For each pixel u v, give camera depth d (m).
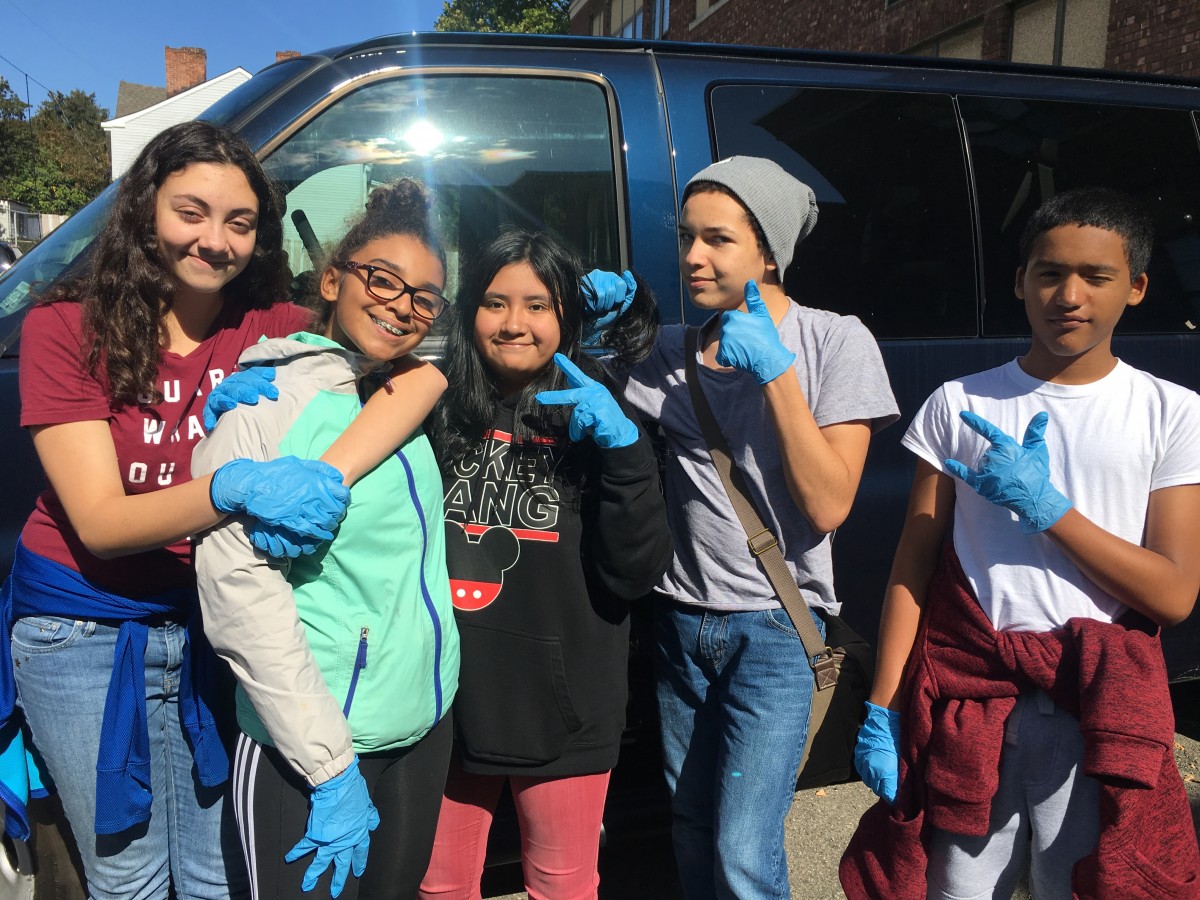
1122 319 2.76
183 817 1.72
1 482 1.87
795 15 13.15
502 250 1.63
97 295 1.46
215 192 1.46
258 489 1.25
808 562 1.80
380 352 1.48
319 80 2.21
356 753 1.45
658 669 1.97
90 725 1.59
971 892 1.62
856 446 1.71
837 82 2.62
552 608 1.65
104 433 1.46
